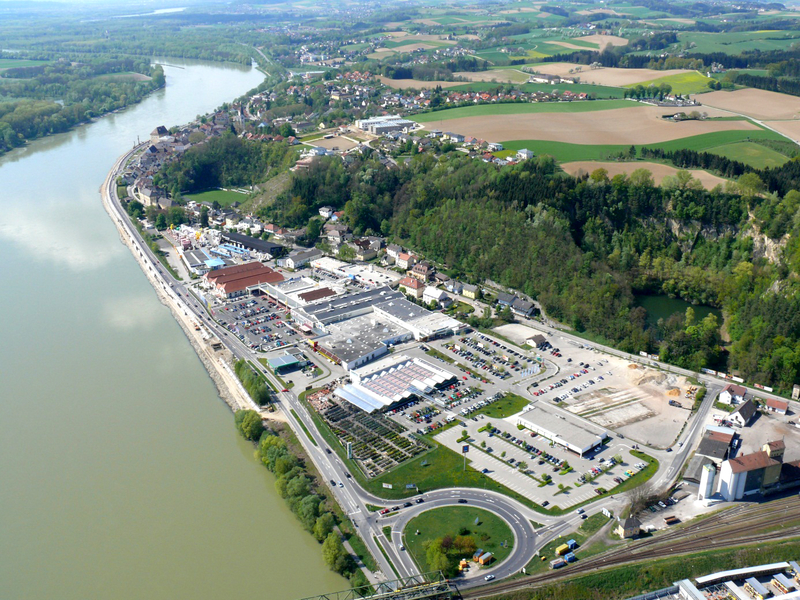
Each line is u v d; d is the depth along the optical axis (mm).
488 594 175875
